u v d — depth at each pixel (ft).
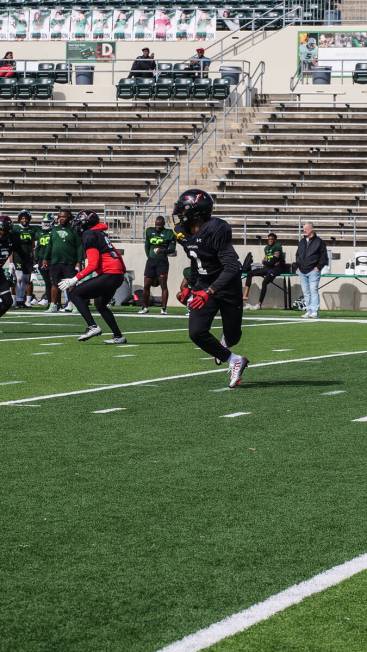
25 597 18.57
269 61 179.01
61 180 152.25
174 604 18.24
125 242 133.39
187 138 158.61
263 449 32.55
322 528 23.34
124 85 171.22
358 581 19.61
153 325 88.12
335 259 125.70
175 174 151.53
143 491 26.81
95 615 17.66
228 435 34.94
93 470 29.30
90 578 19.65
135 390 45.78
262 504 25.54
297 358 60.64
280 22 191.31
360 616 17.71
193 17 187.01
